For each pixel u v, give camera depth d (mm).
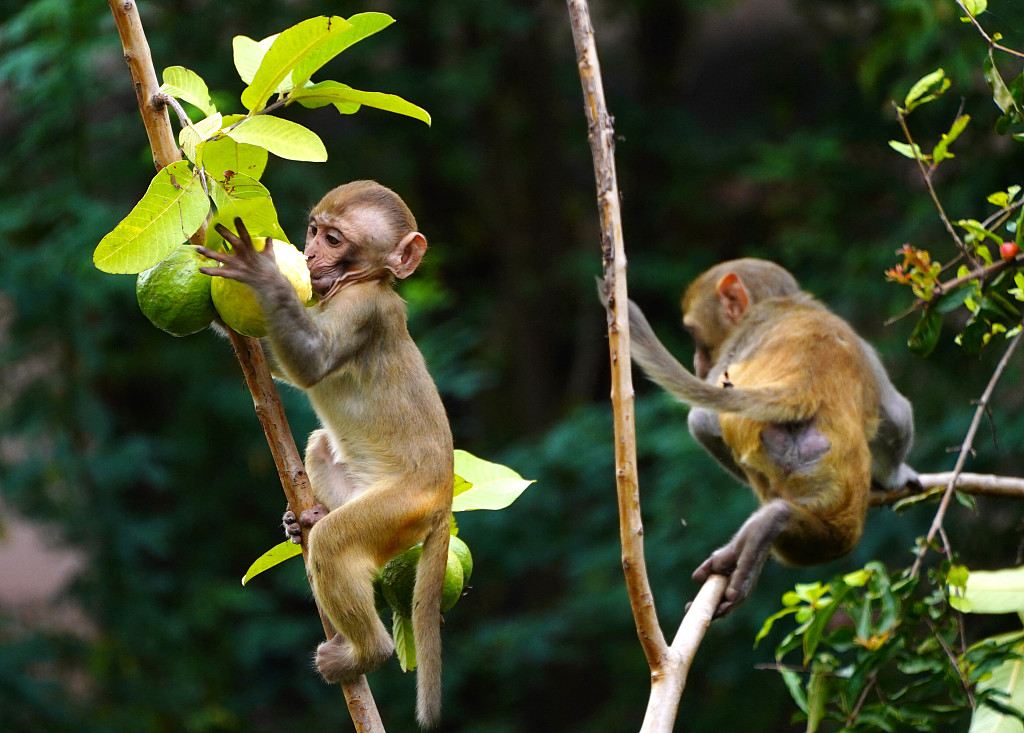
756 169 16922
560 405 20641
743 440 6918
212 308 4352
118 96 17031
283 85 4395
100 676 15195
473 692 18000
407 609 5168
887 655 6102
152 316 4301
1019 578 6301
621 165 20359
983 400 6227
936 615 6168
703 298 8180
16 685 14414
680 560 13820
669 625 14781
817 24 17578
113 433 16094
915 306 6270
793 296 7742
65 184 15180
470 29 19094
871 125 16438
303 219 15844
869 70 13898
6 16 15758
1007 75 12836
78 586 15391
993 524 11883
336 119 18531
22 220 14711
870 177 16219
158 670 15625
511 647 15797
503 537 15805
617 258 4250
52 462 14875
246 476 17094
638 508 4375
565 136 20625
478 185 20875
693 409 7816
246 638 16094
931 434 12820
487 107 20047
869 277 14445
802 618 6379
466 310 20500
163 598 16172
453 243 21172
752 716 14211
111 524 15102
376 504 5016
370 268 5480
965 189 12961
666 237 20500
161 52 15719
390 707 16516
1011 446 11852
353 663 4797
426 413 5355
